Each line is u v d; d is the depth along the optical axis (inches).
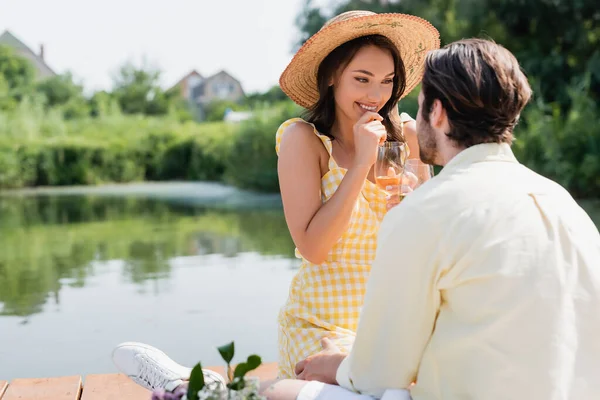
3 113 1186.6
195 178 988.6
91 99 1647.4
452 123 60.4
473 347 56.6
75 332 187.3
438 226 56.9
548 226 57.1
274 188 708.0
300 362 72.0
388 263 58.2
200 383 58.0
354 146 86.7
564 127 511.8
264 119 721.0
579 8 603.2
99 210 569.9
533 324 55.2
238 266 280.1
